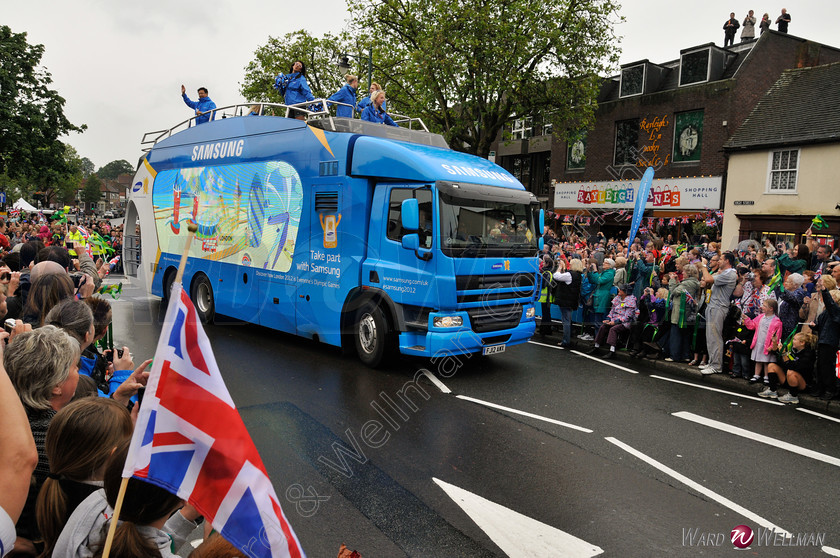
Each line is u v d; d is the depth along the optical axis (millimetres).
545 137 27609
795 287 7645
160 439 1731
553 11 17984
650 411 6859
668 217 22000
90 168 140750
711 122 20859
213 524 1773
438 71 18219
